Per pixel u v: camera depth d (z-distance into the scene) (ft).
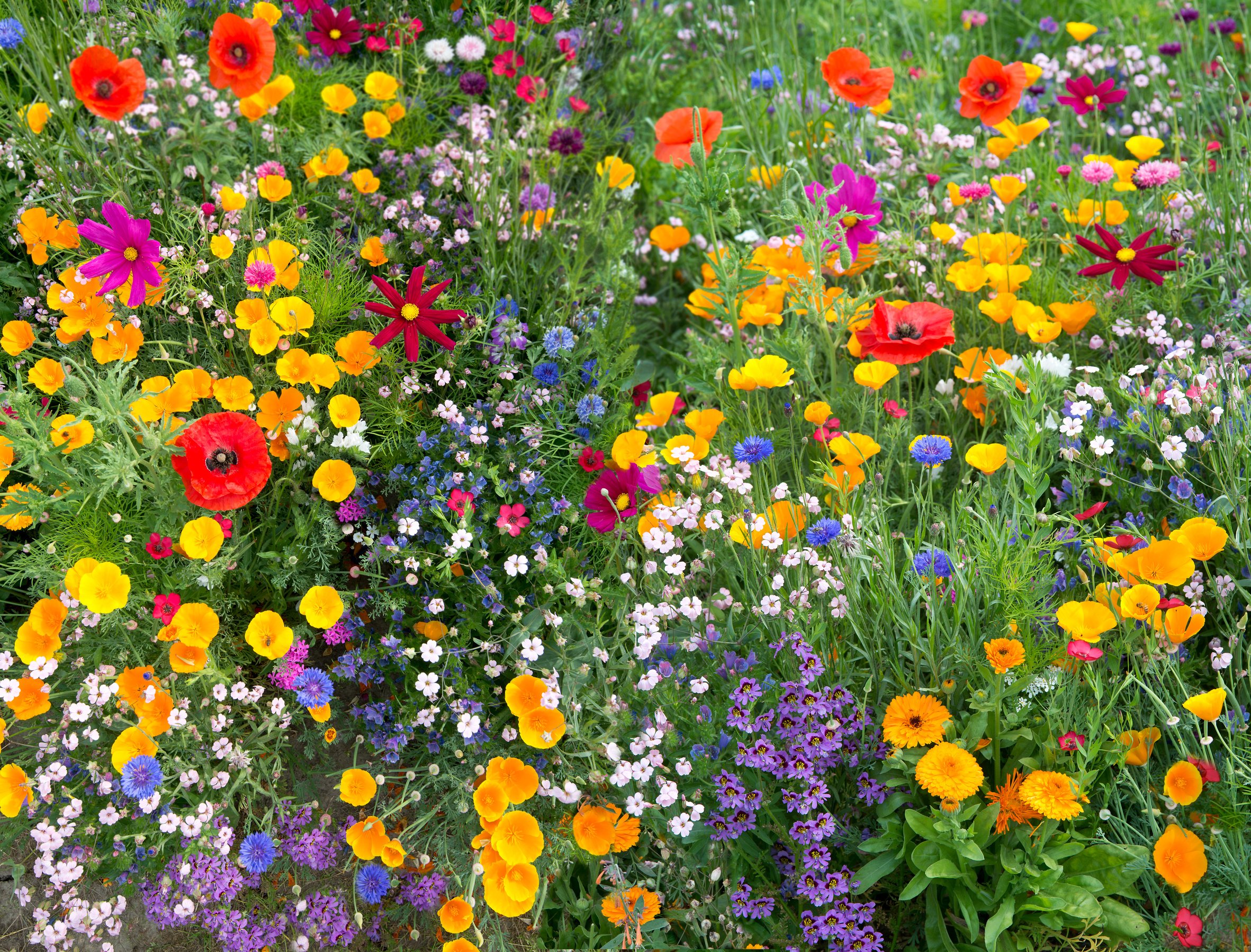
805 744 7.84
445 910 7.83
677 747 8.36
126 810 8.02
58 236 9.96
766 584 8.89
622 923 8.01
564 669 8.60
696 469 8.96
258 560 9.30
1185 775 7.64
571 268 11.51
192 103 10.61
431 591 9.34
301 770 9.00
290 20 12.66
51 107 10.54
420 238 10.81
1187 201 11.85
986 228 12.25
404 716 8.84
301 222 10.51
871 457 10.05
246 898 8.41
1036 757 7.92
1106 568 8.51
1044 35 16.55
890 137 13.64
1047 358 9.49
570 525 9.78
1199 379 9.16
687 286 13.53
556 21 13.28
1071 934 7.75
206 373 9.43
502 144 12.08
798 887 7.75
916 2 16.06
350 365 9.70
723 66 14.92
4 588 9.44
